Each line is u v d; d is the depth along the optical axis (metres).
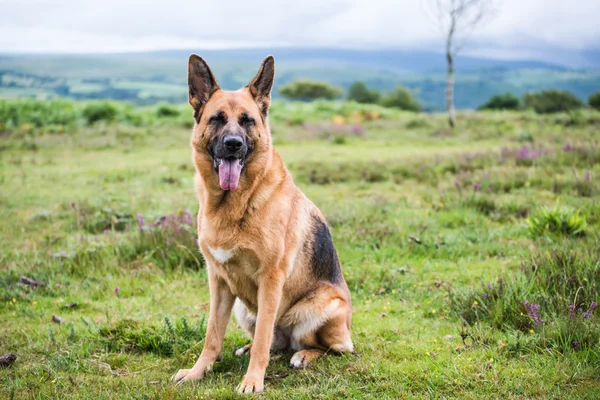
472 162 12.71
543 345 4.08
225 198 3.80
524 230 7.51
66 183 12.65
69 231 8.25
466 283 5.80
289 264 4.02
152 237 7.10
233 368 4.12
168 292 5.83
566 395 3.37
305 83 63.00
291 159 16.45
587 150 12.21
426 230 7.75
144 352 4.36
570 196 9.06
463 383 3.62
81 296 5.74
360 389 3.61
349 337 4.32
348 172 12.91
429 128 26.80
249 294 4.06
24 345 4.46
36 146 20.03
